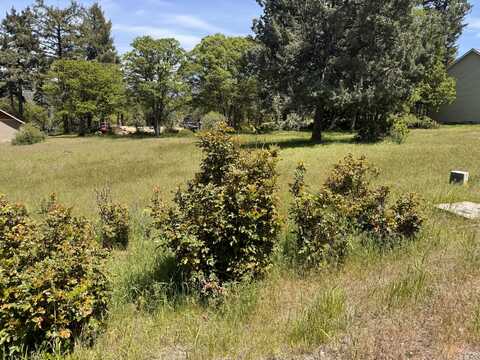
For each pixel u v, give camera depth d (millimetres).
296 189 5207
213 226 3654
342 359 2586
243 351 2766
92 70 40125
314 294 3625
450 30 42344
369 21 19203
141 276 4281
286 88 20750
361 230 5012
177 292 3844
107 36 54156
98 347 2949
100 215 6301
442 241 4742
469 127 28875
